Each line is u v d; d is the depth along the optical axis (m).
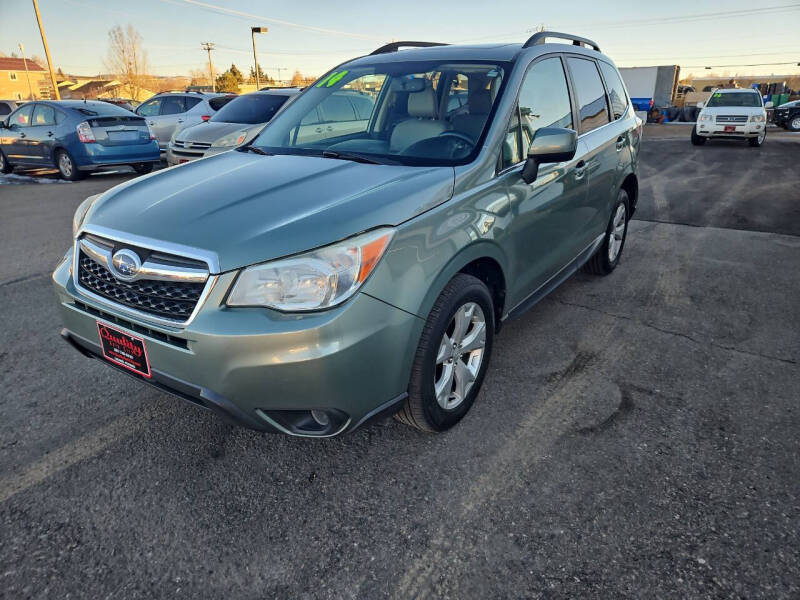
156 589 1.81
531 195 2.90
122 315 2.12
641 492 2.21
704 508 2.12
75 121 10.35
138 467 2.39
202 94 12.58
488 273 2.79
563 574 1.85
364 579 1.84
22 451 2.49
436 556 1.93
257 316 1.91
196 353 1.94
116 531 2.04
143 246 2.06
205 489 2.26
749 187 9.21
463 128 2.79
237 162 2.91
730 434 2.58
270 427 2.05
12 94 69.50
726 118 16.12
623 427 2.64
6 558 1.92
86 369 3.23
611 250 4.73
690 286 4.56
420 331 2.18
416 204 2.20
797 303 4.16
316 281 1.91
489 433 2.61
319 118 3.35
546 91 3.27
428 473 2.34
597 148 3.81
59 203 8.29
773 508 2.12
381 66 3.38
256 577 1.85
